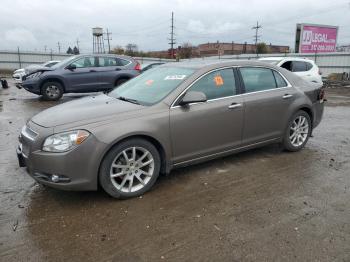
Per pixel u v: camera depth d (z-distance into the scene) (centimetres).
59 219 342
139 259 278
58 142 348
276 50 7094
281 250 288
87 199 384
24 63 3812
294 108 530
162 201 379
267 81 512
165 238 307
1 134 679
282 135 530
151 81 475
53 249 292
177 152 417
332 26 3481
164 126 398
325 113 975
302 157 529
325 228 322
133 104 414
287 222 333
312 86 575
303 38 3362
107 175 366
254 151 557
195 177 446
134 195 387
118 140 364
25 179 442
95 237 310
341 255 281
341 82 2162
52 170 348
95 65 1221
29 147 362
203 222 334
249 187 416
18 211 358
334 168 482
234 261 275
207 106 434
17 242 302
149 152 392
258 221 335
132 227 326
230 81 467
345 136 672
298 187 416
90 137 354
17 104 1106
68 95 1376
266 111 497
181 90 421
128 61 1279
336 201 379
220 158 519
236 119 464
